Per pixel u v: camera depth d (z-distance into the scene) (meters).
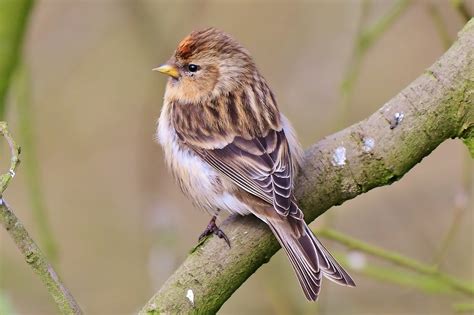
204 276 7.10
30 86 11.35
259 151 8.43
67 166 14.87
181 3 14.05
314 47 14.50
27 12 9.53
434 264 10.24
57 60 14.65
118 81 15.15
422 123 7.29
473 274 12.48
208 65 9.29
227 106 9.00
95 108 15.11
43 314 12.98
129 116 15.12
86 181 14.83
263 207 7.69
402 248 13.05
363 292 12.71
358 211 13.31
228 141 8.68
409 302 12.56
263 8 15.08
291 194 7.66
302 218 7.55
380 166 7.38
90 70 15.14
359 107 14.38
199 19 14.83
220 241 7.28
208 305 7.07
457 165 13.45
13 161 6.48
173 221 12.27
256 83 9.26
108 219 14.45
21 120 10.61
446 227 13.07
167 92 9.53
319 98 14.09
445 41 10.58
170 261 11.86
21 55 9.91
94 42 14.68
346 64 13.60
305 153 7.77
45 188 14.68
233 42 9.41
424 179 13.41
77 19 14.63
